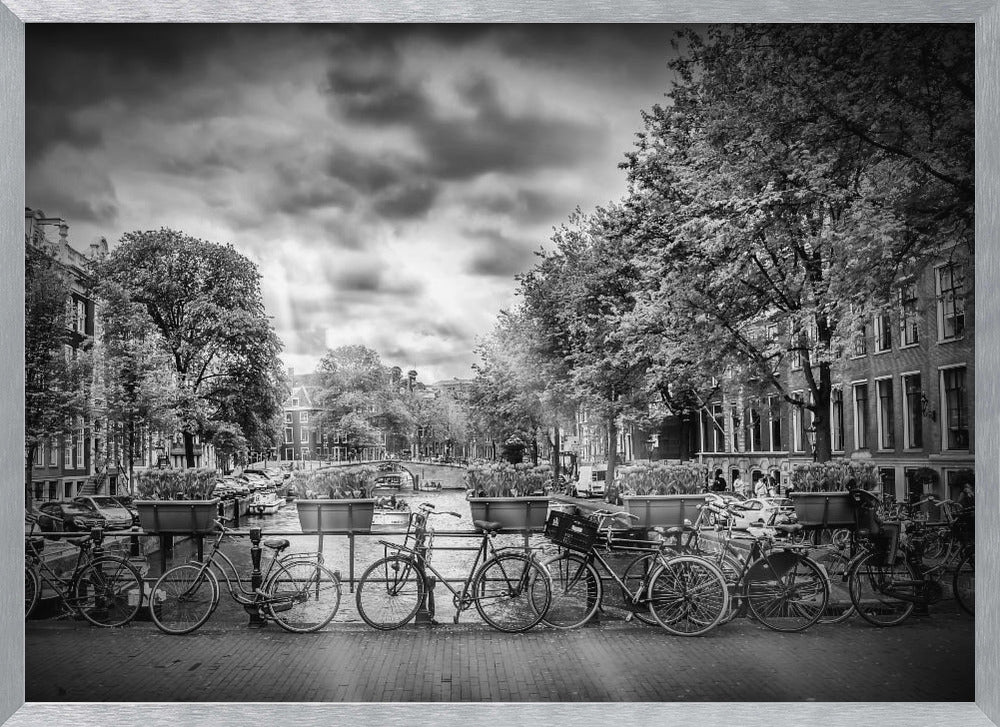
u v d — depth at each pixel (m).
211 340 25.98
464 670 7.39
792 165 12.62
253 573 8.76
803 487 10.06
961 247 11.99
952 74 10.65
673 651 7.95
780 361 15.56
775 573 8.47
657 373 17.22
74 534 9.33
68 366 22.16
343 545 15.34
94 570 8.85
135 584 8.84
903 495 17.34
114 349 25.92
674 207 15.93
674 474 9.88
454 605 8.65
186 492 9.56
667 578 8.40
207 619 8.61
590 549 8.64
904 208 11.34
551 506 20.66
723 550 8.96
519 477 9.72
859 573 8.82
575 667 7.46
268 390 26.36
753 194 13.33
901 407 17.48
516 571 8.62
